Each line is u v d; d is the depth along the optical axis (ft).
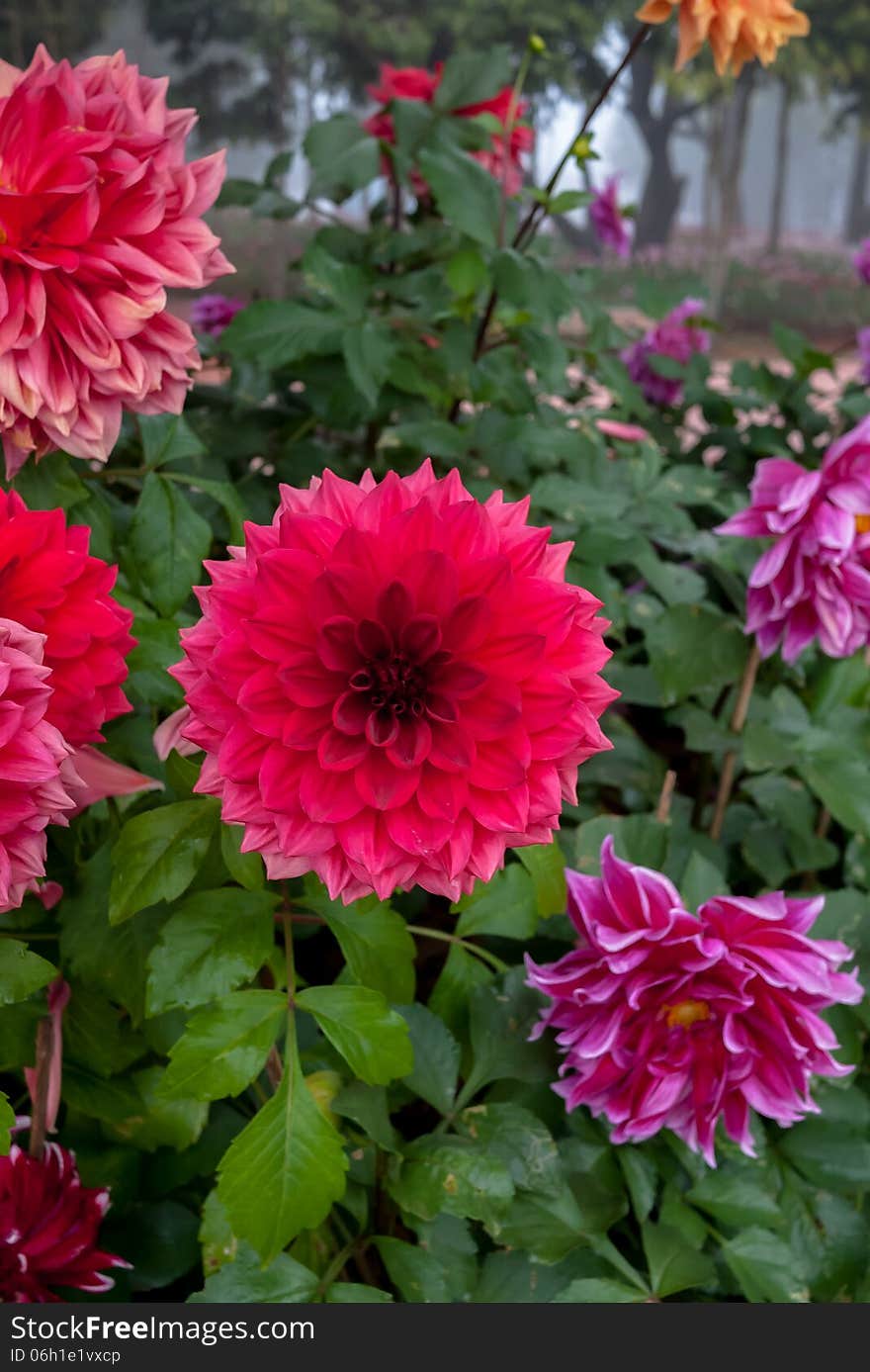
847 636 2.30
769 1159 2.24
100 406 1.85
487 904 2.09
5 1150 1.53
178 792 1.79
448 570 1.48
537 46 2.95
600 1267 2.07
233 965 1.73
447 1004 2.09
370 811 1.51
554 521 2.97
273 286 6.64
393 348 2.81
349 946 1.80
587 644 1.56
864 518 2.36
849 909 2.39
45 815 1.52
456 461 2.98
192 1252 2.16
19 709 1.46
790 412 4.59
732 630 2.54
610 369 3.59
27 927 2.01
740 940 1.95
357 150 3.14
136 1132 2.06
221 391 3.38
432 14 24.44
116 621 1.61
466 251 2.77
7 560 1.56
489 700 1.49
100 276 1.79
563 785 1.59
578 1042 2.04
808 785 2.85
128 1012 2.11
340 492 1.57
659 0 2.59
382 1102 1.97
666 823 2.34
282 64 25.22
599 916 1.98
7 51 22.08
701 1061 2.00
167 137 1.89
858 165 46.78
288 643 1.49
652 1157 2.15
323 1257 1.99
